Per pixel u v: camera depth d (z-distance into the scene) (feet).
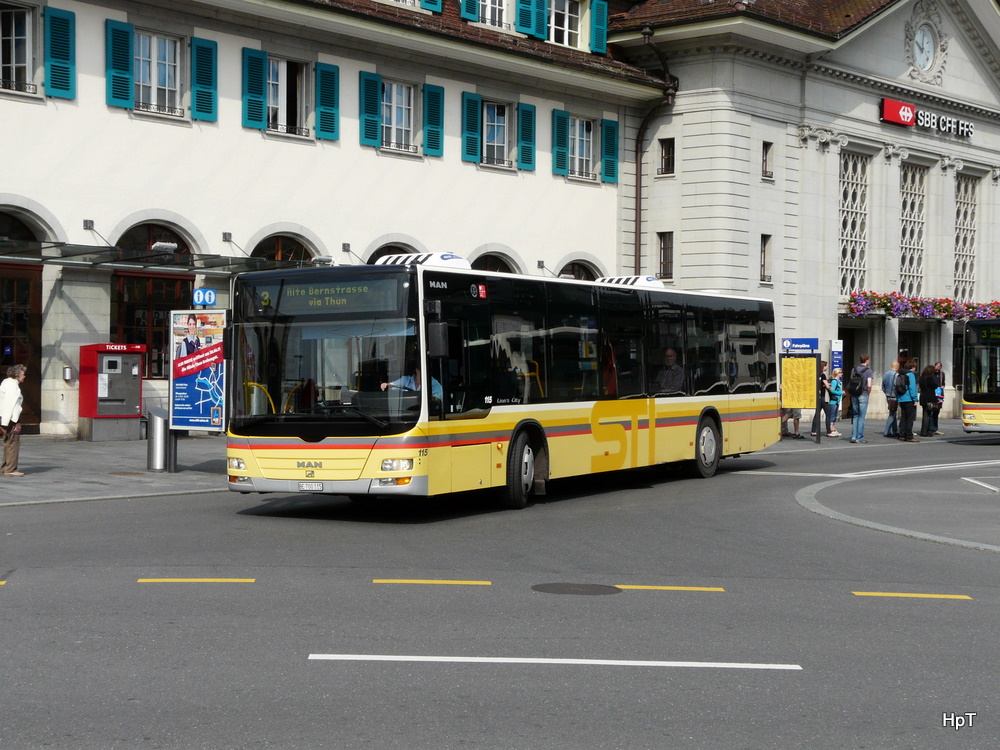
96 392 82.48
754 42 120.16
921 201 148.25
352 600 31.14
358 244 97.76
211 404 64.54
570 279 57.57
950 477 69.72
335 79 95.61
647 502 56.80
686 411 67.05
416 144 102.53
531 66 108.17
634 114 122.42
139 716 20.76
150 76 86.33
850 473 73.00
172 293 88.48
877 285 140.15
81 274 82.99
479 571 36.22
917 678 24.34
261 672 23.76
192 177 87.51
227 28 89.35
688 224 120.57
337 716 20.89
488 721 20.72
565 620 29.25
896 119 139.74
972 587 35.35
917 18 142.00
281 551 39.63
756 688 23.26
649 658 25.50
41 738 19.52
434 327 46.75
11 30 80.23
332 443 46.98
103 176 82.79
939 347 151.02
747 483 66.54
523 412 53.36
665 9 121.49
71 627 27.58
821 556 40.78
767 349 76.69
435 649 25.88
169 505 53.26
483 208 107.55
